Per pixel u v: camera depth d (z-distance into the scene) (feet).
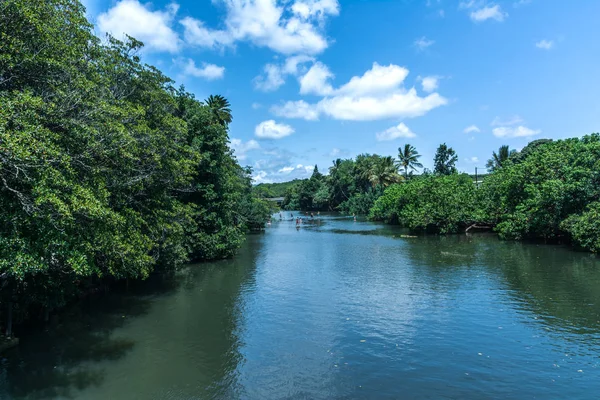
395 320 48.47
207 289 65.87
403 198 180.45
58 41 35.29
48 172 29.01
